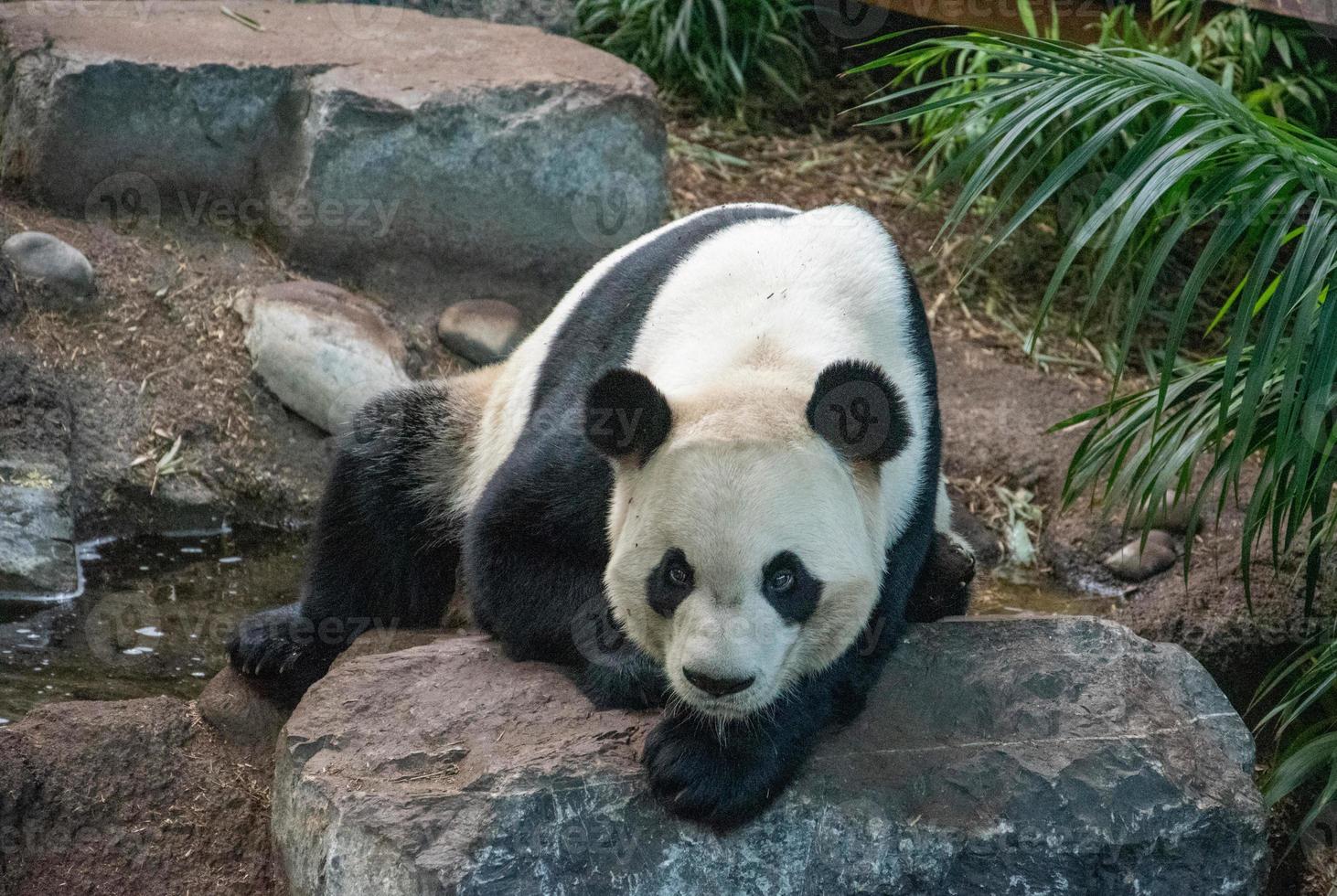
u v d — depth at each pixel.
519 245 11.29
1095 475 8.16
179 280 10.16
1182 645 8.84
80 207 10.53
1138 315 6.26
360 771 5.52
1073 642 6.35
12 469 8.46
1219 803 5.71
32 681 7.21
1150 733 5.91
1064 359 11.82
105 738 6.38
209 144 10.70
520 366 7.34
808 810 5.42
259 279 10.43
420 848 5.11
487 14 13.82
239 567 8.78
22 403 8.80
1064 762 5.71
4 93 10.75
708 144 13.63
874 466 5.32
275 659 7.06
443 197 10.98
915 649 6.19
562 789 5.27
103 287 9.84
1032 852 5.50
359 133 10.66
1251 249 12.30
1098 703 6.01
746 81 14.55
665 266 6.53
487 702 5.86
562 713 5.77
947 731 5.83
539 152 11.09
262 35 11.59
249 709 6.86
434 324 10.93
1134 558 9.60
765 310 5.88
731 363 5.57
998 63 13.19
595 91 11.27
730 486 4.86
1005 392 11.17
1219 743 6.10
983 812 5.53
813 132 14.19
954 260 12.59
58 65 10.34
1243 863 5.71
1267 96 12.06
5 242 9.67
